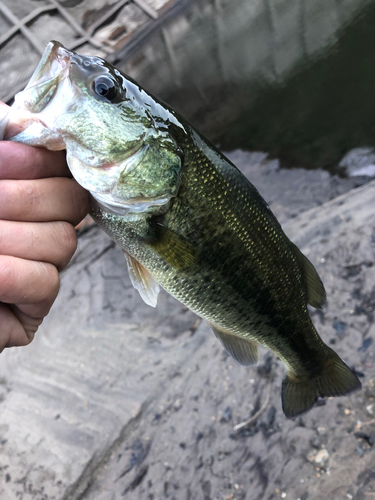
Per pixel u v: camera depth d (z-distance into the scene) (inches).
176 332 21.7
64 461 18.1
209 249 9.6
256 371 17.5
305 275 11.7
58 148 7.4
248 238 10.0
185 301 10.0
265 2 73.1
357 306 17.6
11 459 18.9
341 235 20.5
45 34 68.0
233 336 11.5
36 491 17.4
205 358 19.2
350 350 16.5
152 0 76.8
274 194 29.2
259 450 15.2
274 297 10.9
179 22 76.2
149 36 74.9
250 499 14.2
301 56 50.4
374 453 13.4
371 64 41.3
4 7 67.0
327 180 28.2
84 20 72.7
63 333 24.6
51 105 7.4
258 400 16.6
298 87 43.6
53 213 7.0
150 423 18.1
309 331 12.0
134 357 21.3
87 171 7.8
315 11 61.4
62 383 21.5
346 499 12.8
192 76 60.2
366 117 33.3
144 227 9.1
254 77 51.1
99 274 27.9
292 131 36.0
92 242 31.4
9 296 6.6
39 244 6.8
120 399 19.6
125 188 8.4
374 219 20.2
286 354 12.1
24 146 6.9
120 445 17.9
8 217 6.6
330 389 12.1
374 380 15.2
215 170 9.5
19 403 21.5
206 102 50.4
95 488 16.9
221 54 62.9
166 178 8.8
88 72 7.8
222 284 10.0
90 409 19.8
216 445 16.1
